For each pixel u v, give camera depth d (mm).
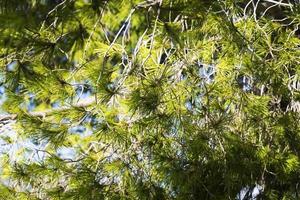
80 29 2984
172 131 4066
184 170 4113
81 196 4051
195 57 4121
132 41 4871
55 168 4277
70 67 4246
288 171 4238
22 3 2557
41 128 4070
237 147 4086
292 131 4367
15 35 2605
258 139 4297
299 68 4301
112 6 3221
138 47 4035
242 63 4113
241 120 4191
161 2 3271
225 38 3941
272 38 4676
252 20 4301
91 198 4070
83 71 4027
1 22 2395
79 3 2965
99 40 4496
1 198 4578
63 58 4250
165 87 3984
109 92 3842
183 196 4203
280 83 4340
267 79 4203
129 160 4148
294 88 4539
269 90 4457
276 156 4227
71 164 4316
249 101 4125
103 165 4191
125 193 4195
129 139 4062
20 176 4457
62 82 3887
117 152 4191
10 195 4551
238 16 4312
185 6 3264
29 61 3072
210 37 4109
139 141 4133
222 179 4262
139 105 3820
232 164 4102
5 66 3273
